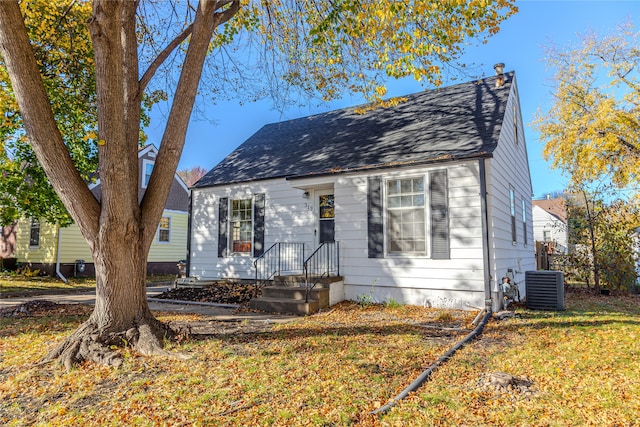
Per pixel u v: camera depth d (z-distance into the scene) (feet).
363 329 19.75
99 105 14.75
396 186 28.50
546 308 26.58
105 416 9.90
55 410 10.30
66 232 54.70
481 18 20.61
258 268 35.70
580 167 37.24
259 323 21.88
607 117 35.22
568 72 42.52
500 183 27.73
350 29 21.90
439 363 13.75
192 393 11.23
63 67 32.55
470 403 10.49
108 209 15.47
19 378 12.73
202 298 32.65
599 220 39.86
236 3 20.81
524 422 9.43
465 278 25.16
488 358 14.58
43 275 54.75
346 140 36.32
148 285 50.16
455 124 30.73
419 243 27.25
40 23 28.78
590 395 11.04
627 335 18.07
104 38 14.21
